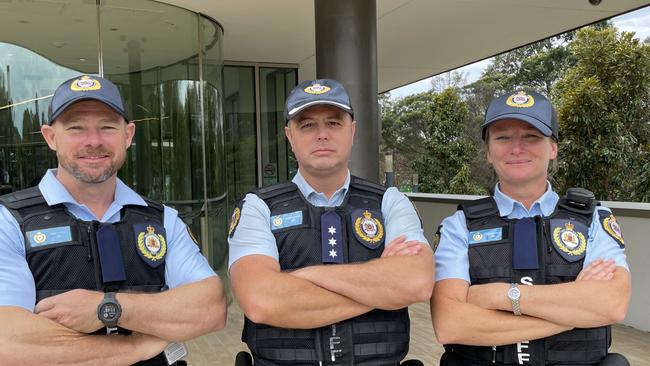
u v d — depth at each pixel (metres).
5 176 5.53
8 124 5.53
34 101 5.61
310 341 1.92
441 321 1.98
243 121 9.70
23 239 1.75
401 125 27.28
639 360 4.20
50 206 1.82
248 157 9.79
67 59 5.74
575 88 9.55
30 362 1.60
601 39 9.83
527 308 1.87
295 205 2.04
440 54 8.70
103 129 1.85
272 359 1.93
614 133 9.38
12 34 5.50
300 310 1.82
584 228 2.03
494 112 2.07
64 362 1.63
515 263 1.99
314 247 1.98
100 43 5.84
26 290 1.70
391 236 2.03
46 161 5.62
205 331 1.86
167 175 6.35
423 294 1.90
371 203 2.10
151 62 6.12
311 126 2.04
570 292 1.86
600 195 9.70
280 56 8.95
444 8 6.32
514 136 2.06
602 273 1.91
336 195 2.09
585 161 9.56
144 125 6.14
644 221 4.89
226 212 7.39
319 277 1.85
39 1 5.56
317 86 2.05
